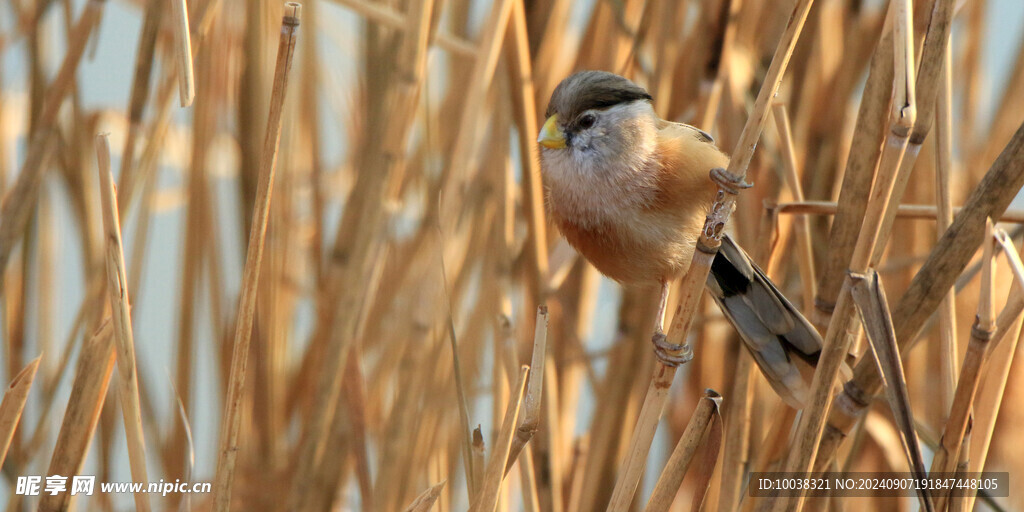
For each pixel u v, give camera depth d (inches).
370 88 196.9
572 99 192.9
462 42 197.0
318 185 198.4
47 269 198.1
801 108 195.9
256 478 197.5
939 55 188.9
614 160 192.5
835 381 189.5
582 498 196.1
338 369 194.9
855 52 195.9
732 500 192.2
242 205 197.3
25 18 197.5
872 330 189.2
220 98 197.6
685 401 198.4
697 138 192.9
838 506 193.2
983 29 198.2
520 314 197.3
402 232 200.2
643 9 195.0
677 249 192.5
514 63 194.5
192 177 196.5
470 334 196.7
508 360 192.4
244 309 189.2
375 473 197.3
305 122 199.5
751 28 196.4
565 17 196.7
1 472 196.1
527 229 195.2
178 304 197.3
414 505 189.8
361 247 194.5
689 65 195.9
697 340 197.8
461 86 197.2
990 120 198.1
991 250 189.0
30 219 197.6
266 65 196.9
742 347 192.4
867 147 190.7
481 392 196.7
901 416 189.0
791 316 192.1
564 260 196.1
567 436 197.2
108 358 189.8
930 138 196.9
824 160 195.9
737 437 192.2
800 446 189.8
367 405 197.3
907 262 195.6
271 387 197.8
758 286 192.4
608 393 196.4
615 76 193.2
